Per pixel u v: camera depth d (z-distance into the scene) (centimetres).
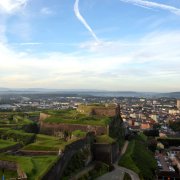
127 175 11031
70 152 9606
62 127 15512
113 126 17738
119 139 17538
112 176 10606
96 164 11412
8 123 16550
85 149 11250
